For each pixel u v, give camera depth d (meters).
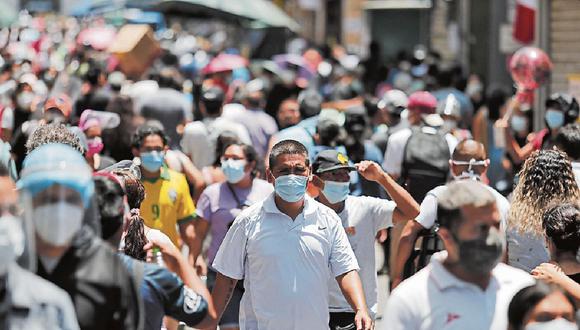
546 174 13.19
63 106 19.58
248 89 25.52
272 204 12.02
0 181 8.22
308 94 24.12
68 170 8.38
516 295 8.35
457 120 23.64
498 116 26.41
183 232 17.00
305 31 88.81
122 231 10.09
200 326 9.55
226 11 48.00
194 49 62.44
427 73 40.03
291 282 11.85
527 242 13.09
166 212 16.58
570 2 27.50
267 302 11.89
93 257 8.66
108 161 17.78
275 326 11.88
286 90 31.62
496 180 26.20
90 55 45.09
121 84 27.50
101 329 8.61
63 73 41.56
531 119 27.42
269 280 11.87
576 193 13.27
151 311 9.12
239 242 12.12
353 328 13.38
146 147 16.34
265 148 25.14
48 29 82.44
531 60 22.86
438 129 20.38
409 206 13.16
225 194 16.83
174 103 23.84
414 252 14.14
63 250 8.55
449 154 18.89
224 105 28.67
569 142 16.00
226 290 12.29
